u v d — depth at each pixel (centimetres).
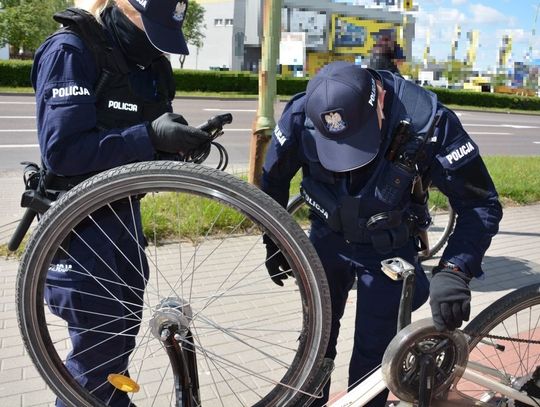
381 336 224
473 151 200
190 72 2569
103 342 212
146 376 311
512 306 224
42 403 286
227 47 5838
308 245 171
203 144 190
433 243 485
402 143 197
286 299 405
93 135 186
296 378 183
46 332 184
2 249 482
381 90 203
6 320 367
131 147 184
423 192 216
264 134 556
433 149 201
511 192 795
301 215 456
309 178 223
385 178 201
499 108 3244
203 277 431
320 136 197
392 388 200
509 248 568
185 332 196
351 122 188
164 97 219
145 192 171
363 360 228
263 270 451
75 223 173
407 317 198
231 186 167
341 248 225
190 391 204
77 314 211
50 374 187
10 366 317
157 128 185
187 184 168
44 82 189
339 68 197
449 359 211
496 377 229
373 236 209
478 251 199
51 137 184
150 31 191
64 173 190
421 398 199
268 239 221
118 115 199
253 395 298
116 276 214
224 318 374
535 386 227
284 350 338
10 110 1551
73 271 205
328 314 175
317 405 250
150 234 492
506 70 3334
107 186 169
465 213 205
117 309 220
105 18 200
